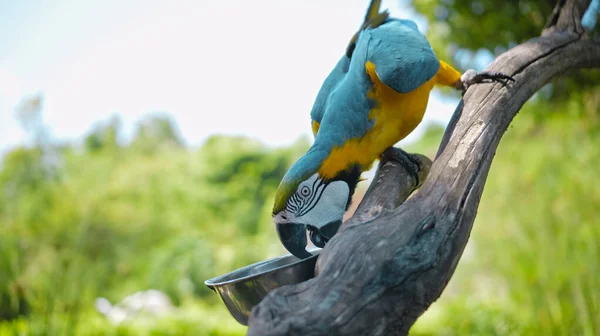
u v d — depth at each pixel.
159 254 15.10
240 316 2.33
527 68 3.14
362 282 1.93
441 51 6.82
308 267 2.30
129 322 8.25
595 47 3.65
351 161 3.01
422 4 6.72
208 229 19.92
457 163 2.51
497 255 8.01
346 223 2.28
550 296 6.17
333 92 3.31
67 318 6.83
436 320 8.59
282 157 25.73
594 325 5.54
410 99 3.07
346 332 1.85
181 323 8.27
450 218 2.23
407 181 3.01
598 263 5.98
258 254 14.88
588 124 8.35
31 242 9.02
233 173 25.20
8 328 6.65
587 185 7.51
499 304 7.71
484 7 6.15
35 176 13.25
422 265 2.01
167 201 21.97
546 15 5.70
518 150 9.88
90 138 28.38
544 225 6.92
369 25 3.45
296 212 2.87
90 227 12.80
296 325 1.81
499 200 8.58
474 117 2.77
